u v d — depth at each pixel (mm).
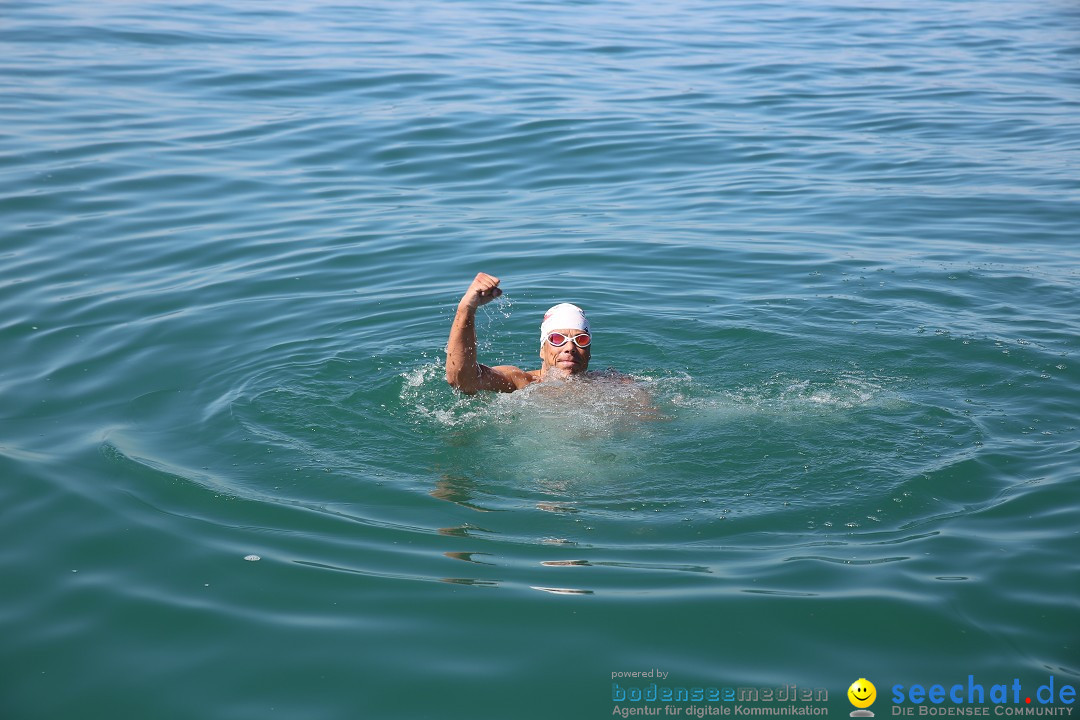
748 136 13289
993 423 6020
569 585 4398
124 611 4254
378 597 4324
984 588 4312
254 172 11367
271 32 18469
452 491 5320
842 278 8734
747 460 5625
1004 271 8820
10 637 4094
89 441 5875
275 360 7109
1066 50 18891
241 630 4109
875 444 5777
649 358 7273
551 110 14172
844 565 4520
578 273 8930
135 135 12273
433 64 16516
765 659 3896
